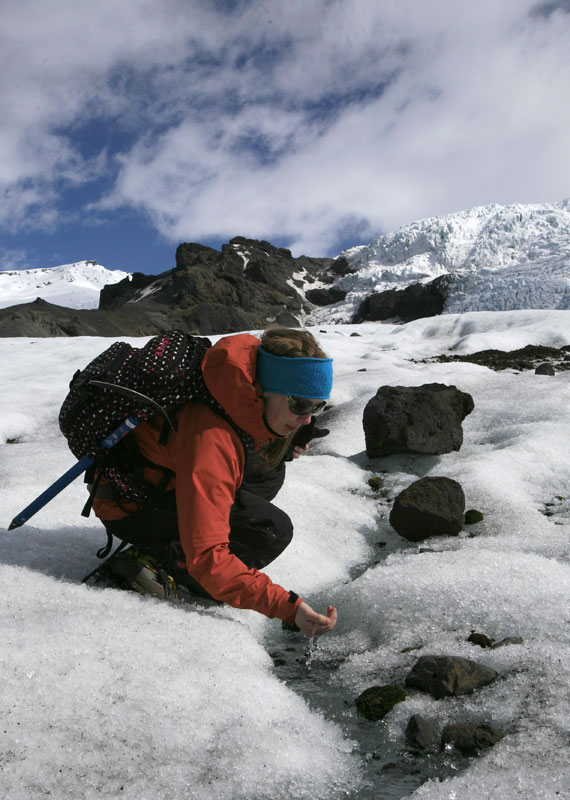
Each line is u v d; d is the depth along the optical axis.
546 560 3.12
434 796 1.65
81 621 2.43
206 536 2.36
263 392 2.35
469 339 12.57
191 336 2.58
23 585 2.71
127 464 2.64
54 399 8.90
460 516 3.90
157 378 2.44
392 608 2.80
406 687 2.27
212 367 2.41
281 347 2.31
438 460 5.29
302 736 1.98
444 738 1.96
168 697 2.03
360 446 5.92
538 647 2.34
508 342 12.51
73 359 12.73
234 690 2.12
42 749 1.81
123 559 2.86
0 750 1.80
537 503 4.38
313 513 4.19
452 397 5.59
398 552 3.74
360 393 7.81
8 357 13.26
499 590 2.78
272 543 2.94
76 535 3.37
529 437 5.37
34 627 2.37
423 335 14.72
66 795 1.69
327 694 2.34
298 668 2.56
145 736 1.88
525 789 1.63
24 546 3.12
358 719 2.17
